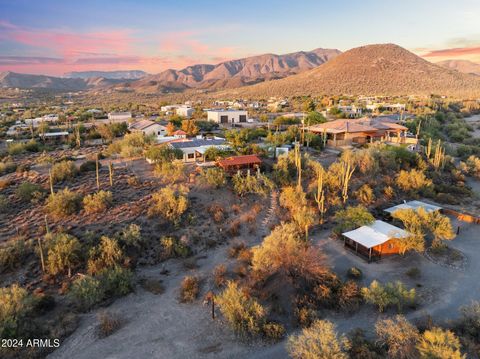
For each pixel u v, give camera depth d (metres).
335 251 33.22
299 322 22.80
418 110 121.00
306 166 49.56
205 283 28.22
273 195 42.22
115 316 24.08
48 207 37.16
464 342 20.09
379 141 66.25
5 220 36.28
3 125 112.06
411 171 50.50
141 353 20.73
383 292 24.33
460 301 25.27
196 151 54.22
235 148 54.47
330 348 18.20
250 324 21.77
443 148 63.94
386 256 32.22
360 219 34.91
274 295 25.23
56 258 28.64
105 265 29.20
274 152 55.47
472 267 30.30
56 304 25.39
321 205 39.06
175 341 21.78
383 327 20.66
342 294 24.81
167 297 26.56
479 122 115.50
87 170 49.03
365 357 18.95
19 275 28.23
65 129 99.00
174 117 103.12
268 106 157.25
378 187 47.00
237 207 39.25
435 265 30.69
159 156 51.03
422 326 21.95
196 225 36.31
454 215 41.88
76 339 21.88
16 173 50.19
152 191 41.66
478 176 57.56
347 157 49.16
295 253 27.31
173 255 32.12
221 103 186.50
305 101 164.62
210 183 42.28
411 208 37.28
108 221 35.41
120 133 87.94
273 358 19.95
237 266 30.19
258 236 35.66
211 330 22.72
